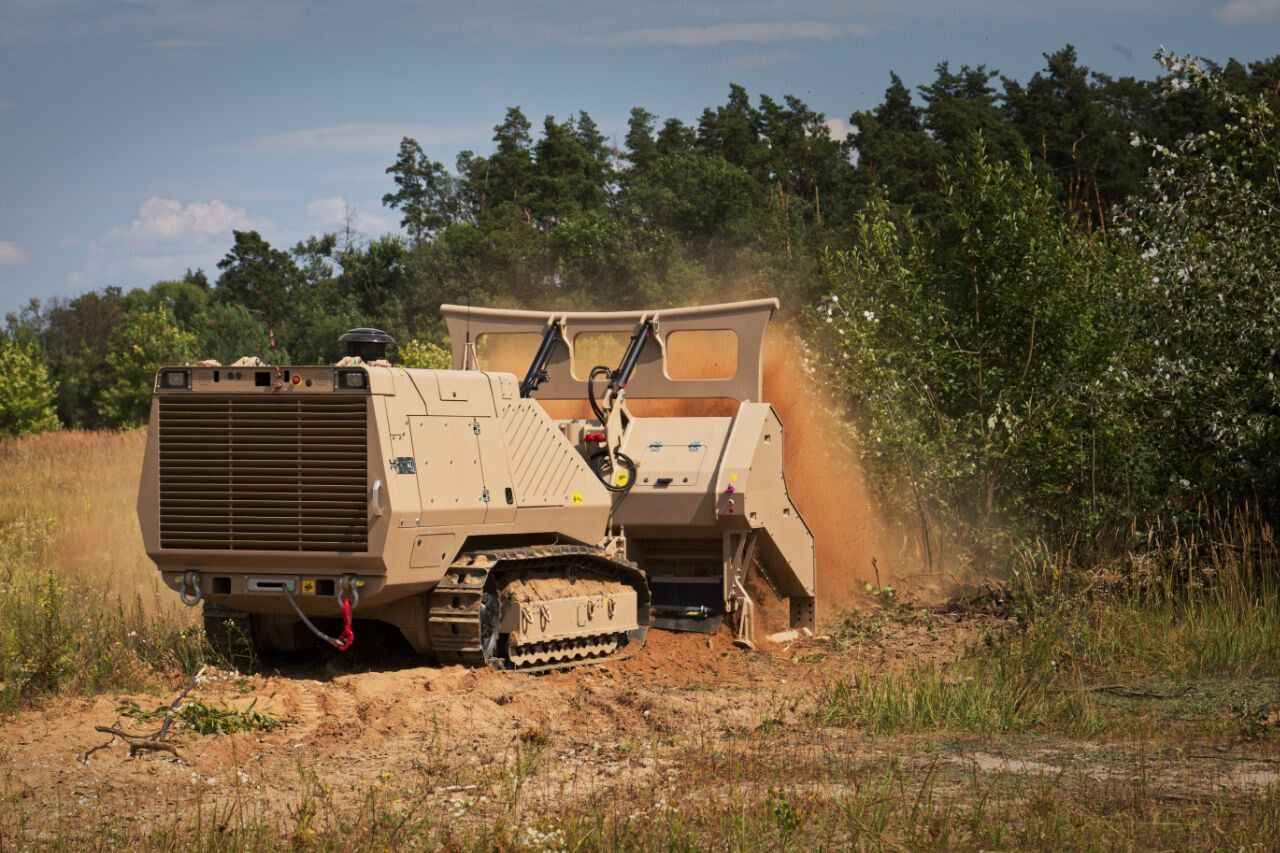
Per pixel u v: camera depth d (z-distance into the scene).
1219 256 13.38
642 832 5.89
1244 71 46.06
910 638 11.69
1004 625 11.73
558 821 6.04
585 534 10.59
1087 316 14.77
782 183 72.62
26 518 17.94
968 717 8.38
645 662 10.52
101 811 6.38
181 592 9.20
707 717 8.48
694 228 59.97
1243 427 12.90
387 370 8.92
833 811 6.28
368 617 9.60
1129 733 8.05
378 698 8.63
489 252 62.50
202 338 72.50
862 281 15.95
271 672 10.10
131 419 54.41
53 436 35.03
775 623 12.33
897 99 84.31
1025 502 14.62
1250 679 9.67
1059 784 6.72
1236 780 6.87
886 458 14.88
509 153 86.50
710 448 11.26
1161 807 6.30
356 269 72.38
